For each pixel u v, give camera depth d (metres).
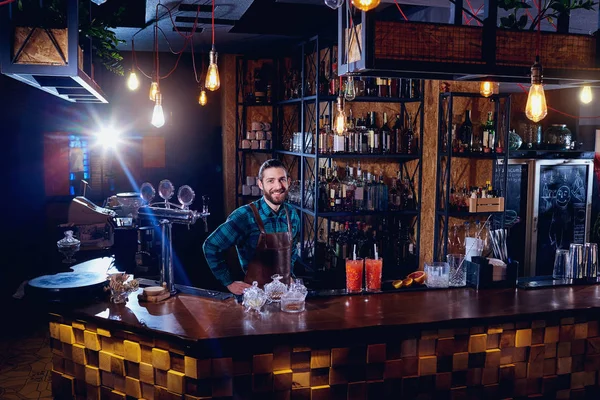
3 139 6.17
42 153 6.30
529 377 2.62
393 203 4.54
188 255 5.66
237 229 2.84
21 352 4.11
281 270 2.84
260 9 5.06
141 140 6.61
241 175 6.24
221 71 6.48
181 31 5.02
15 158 6.22
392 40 2.51
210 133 6.83
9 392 3.44
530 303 2.67
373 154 4.39
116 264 3.80
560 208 5.47
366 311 2.52
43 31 2.60
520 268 5.47
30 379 3.63
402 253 4.64
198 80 6.18
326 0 2.17
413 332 2.42
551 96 6.04
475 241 3.01
